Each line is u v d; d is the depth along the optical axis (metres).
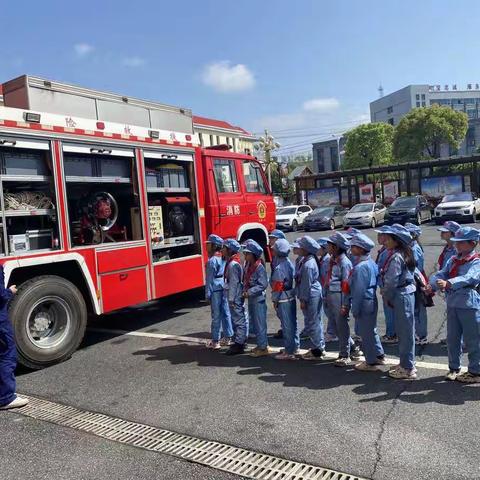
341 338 5.67
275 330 7.57
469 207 25.03
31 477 3.64
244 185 10.33
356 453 3.73
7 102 6.88
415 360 5.77
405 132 51.72
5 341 4.96
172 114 8.92
